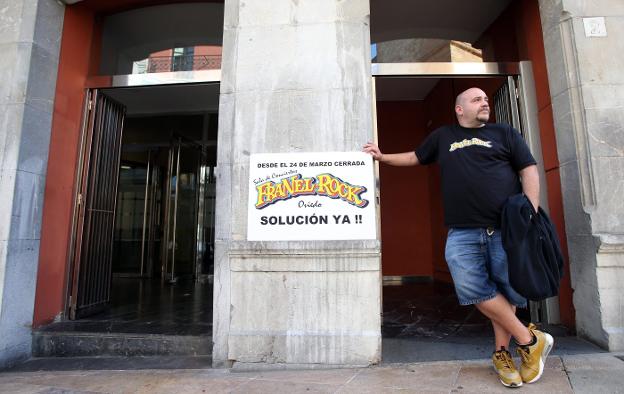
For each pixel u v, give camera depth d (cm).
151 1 453
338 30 327
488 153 238
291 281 300
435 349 315
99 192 445
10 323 337
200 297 534
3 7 376
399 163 292
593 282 310
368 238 299
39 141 374
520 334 235
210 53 501
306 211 306
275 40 330
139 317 409
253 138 319
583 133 325
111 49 483
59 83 401
